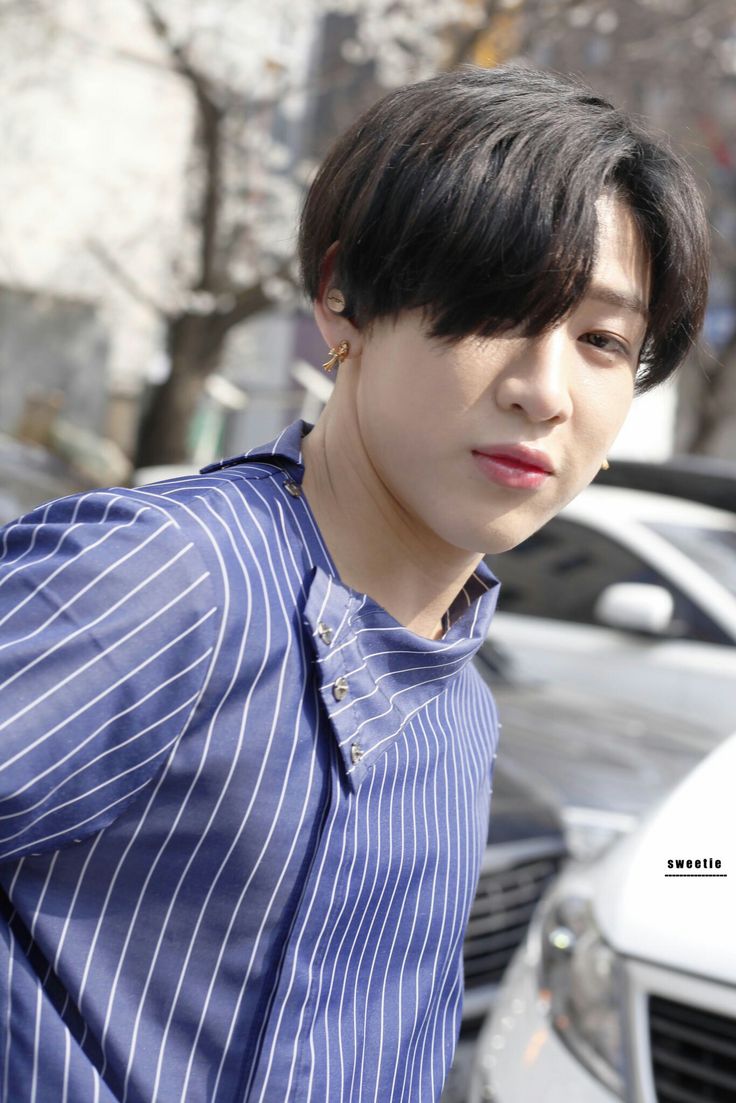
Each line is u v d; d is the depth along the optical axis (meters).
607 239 0.99
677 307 1.05
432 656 1.07
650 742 4.05
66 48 13.59
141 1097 0.94
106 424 17.84
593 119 0.99
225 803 0.93
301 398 17.20
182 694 0.91
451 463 1.00
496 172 0.94
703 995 1.94
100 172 15.84
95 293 16.89
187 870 0.94
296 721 0.95
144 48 15.12
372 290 0.99
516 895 3.13
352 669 0.99
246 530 0.96
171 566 0.91
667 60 11.45
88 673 0.88
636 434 15.30
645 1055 2.00
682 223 1.03
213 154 11.75
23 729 0.87
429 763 1.08
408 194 0.96
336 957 1.00
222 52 12.47
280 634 0.95
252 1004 0.96
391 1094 1.07
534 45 11.09
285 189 12.77
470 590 1.21
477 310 0.95
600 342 1.02
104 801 0.91
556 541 5.62
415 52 12.14
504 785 3.37
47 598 0.90
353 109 11.76
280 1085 0.95
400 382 0.99
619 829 3.39
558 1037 2.16
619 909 2.14
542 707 4.26
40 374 17.05
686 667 5.01
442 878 1.10
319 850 0.96
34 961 0.96
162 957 0.95
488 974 3.04
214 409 16.94
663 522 5.58
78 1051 0.94
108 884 0.94
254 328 17.44
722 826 2.19
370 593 1.09
